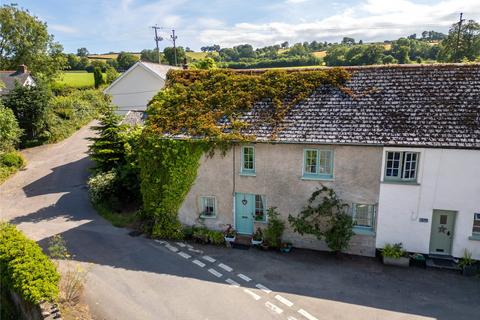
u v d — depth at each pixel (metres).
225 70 20.00
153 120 18.03
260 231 16.81
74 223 19.88
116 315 12.07
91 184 21.95
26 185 26.55
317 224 15.89
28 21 56.00
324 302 12.65
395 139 14.41
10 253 12.66
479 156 13.82
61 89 59.16
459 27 57.66
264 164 16.27
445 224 15.02
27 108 36.41
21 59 56.69
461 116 14.69
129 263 15.48
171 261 15.63
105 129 23.14
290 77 17.92
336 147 15.17
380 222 15.37
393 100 15.84
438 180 14.40
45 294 11.31
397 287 13.48
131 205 22.12
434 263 14.77
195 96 18.61
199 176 17.25
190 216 17.84
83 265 15.32
